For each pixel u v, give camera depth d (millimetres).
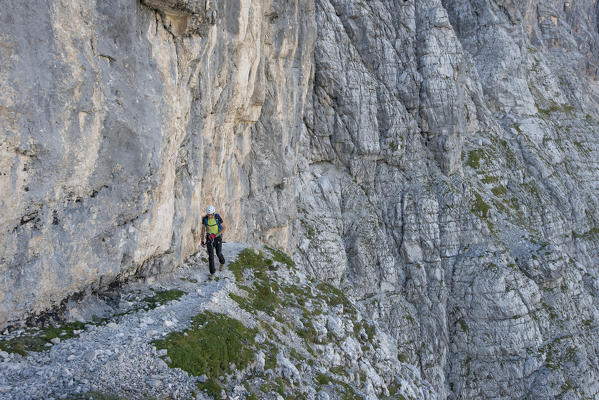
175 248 14992
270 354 12578
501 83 62656
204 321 11797
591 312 46500
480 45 64375
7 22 8297
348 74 43500
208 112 16812
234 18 17562
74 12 9742
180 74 14375
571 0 89250
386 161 46250
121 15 11148
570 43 85188
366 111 44125
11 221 8969
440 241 44688
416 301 42750
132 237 12516
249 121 23109
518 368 39781
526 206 53219
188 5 12961
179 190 15367
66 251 10375
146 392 8805
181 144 15258
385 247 42406
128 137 11742
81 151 10273
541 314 42594
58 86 9375
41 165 9320
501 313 41094
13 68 8453
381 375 17094
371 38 46594
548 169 58406
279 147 26453
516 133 60188
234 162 22625
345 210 43125
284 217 28297
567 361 40375
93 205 11039
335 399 13070
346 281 39938
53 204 9922
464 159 53281
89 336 10203
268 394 11172
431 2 49281
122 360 9289
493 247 44656
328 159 44438
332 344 15820
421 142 48531
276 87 25516
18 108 8617
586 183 64312
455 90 48219
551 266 44250
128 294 12758
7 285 9188
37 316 10070
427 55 48062
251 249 18266
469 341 41375
